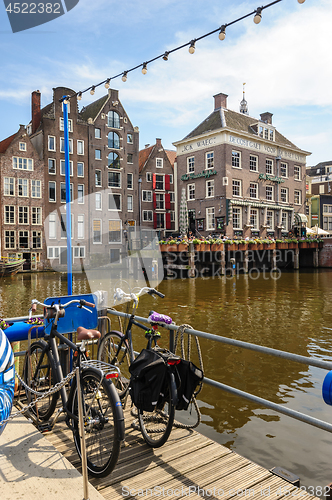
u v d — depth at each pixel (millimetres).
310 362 2115
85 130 33375
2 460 2502
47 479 2316
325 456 4152
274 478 2494
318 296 16719
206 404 5535
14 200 29688
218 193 31031
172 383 2490
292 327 10469
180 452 2799
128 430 3133
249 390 6035
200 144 32688
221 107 32812
